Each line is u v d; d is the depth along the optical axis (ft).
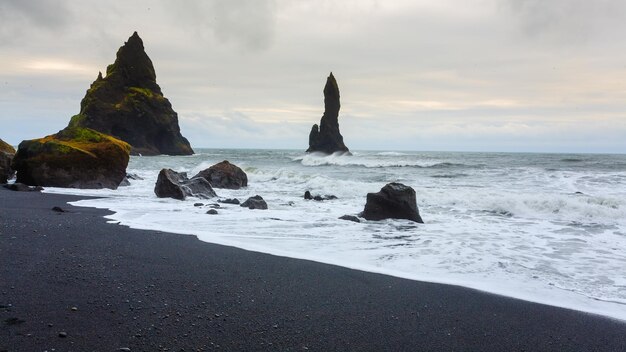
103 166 66.23
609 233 36.42
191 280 20.53
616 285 22.12
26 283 18.45
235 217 41.22
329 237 33.01
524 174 90.33
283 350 13.93
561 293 20.77
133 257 23.99
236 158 223.51
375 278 22.58
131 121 283.18
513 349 14.83
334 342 14.76
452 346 14.88
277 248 28.78
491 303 19.22
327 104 315.37
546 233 36.14
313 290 20.20
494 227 38.68
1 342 13.14
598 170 99.35
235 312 16.93
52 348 12.96
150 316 15.93
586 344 15.37
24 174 64.49
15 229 29.30
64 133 69.51
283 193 66.28
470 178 85.46
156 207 46.62
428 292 20.53
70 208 42.91
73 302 16.70
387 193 41.91
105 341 13.69
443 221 41.91
